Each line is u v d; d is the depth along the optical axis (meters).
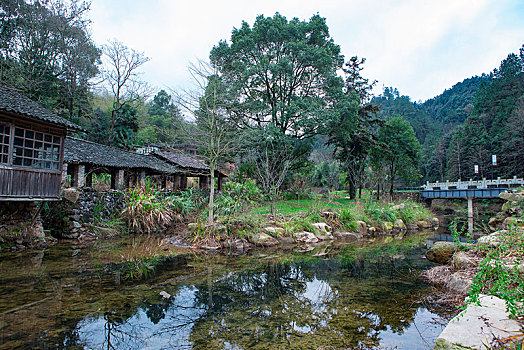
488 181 33.16
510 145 40.66
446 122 105.62
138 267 8.48
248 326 4.88
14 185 9.58
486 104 55.78
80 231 12.50
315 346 4.20
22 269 7.96
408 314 5.34
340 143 28.89
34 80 24.00
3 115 9.27
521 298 3.88
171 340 4.34
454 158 54.78
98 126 29.38
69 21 25.83
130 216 14.25
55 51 25.80
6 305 5.51
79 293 6.23
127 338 4.38
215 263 9.34
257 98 25.22
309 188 28.48
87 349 4.01
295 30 24.39
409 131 35.25
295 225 14.67
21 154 9.88
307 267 9.02
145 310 5.47
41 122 10.30
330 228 15.82
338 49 26.62
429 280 7.32
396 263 9.57
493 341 3.21
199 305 5.79
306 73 25.12
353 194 29.05
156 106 52.25
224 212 14.09
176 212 16.20
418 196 36.09
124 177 18.50
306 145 26.34
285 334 4.58
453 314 5.25
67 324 4.79
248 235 12.76
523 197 18.80
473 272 6.25
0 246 9.93
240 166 25.95
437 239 15.25
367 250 12.00
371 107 30.00
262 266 9.07
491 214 30.97
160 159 21.66
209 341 4.34
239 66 23.59
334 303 5.94
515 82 51.06
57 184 11.04
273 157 20.94
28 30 23.84
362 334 4.58
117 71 28.50
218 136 14.18
